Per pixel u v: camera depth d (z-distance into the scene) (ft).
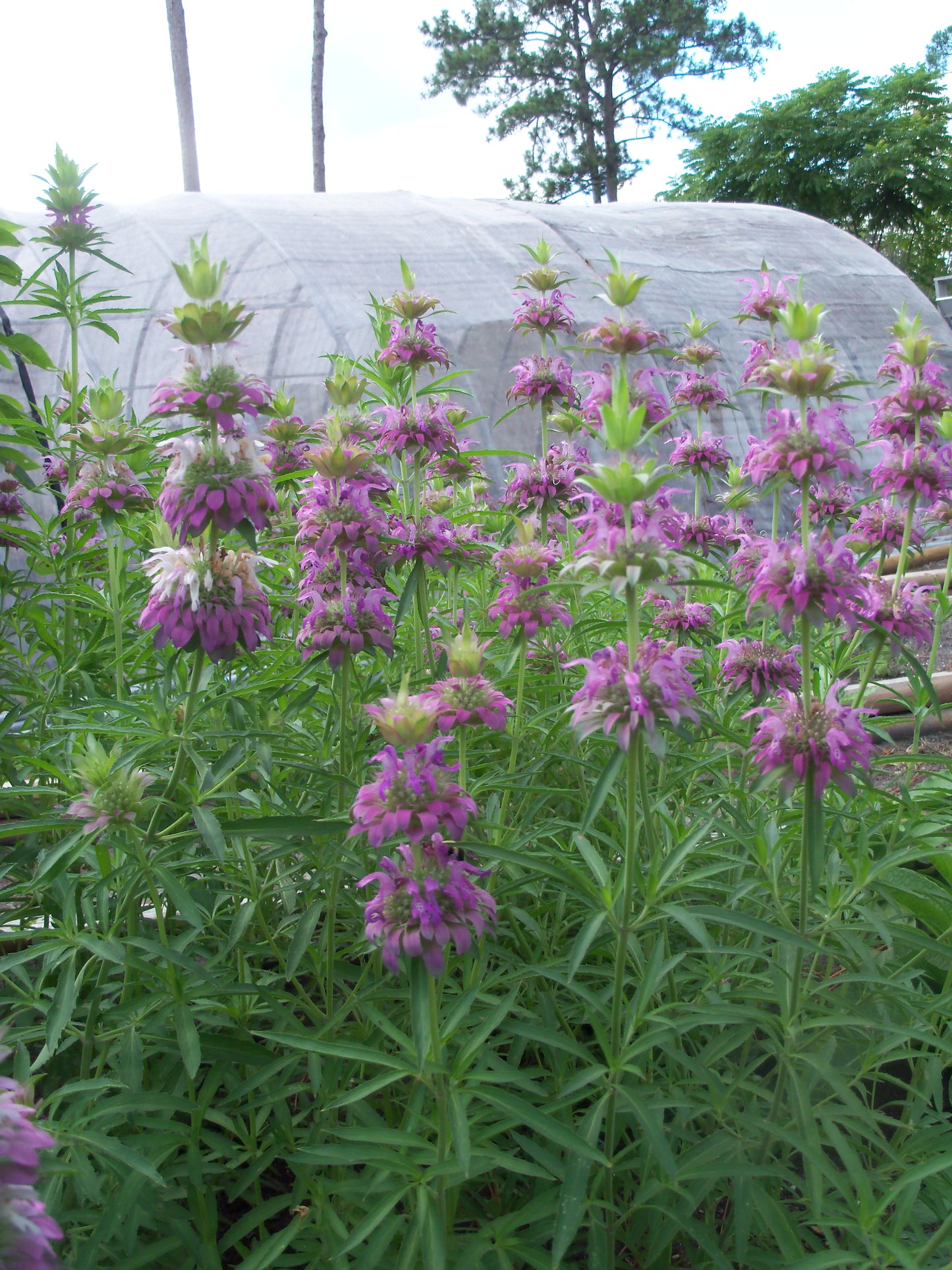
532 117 30.50
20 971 1.99
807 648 1.80
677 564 1.68
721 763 2.66
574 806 2.73
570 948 2.31
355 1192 1.76
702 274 10.89
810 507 2.76
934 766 3.37
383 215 10.21
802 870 1.78
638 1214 1.84
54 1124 1.66
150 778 1.93
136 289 9.16
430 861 1.63
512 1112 1.53
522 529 2.39
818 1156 1.68
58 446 3.30
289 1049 1.96
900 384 2.42
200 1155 1.80
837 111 29.12
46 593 2.77
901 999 2.08
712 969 2.03
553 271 3.42
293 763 2.03
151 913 2.48
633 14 28.55
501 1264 1.63
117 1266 1.66
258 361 8.57
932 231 30.53
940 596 2.71
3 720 2.65
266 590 2.90
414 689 2.64
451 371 8.41
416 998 1.54
